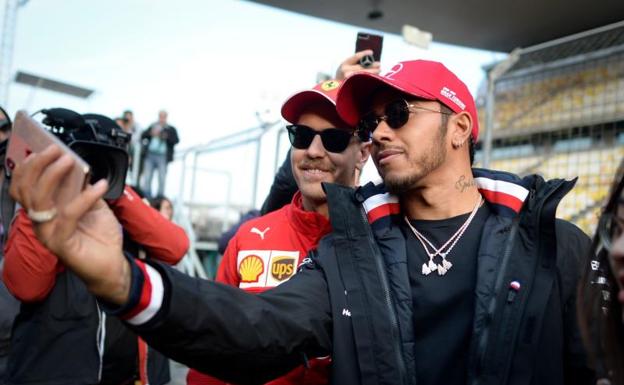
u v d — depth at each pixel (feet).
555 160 17.80
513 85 18.97
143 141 27.02
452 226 5.06
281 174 8.76
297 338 4.37
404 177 4.97
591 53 17.24
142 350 8.19
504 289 4.52
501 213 4.90
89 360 6.89
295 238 6.85
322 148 6.86
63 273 6.73
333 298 4.72
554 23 36.35
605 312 3.04
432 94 5.00
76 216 3.06
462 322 4.70
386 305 4.72
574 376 4.60
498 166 19.08
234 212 22.34
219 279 7.41
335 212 5.06
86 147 4.81
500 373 4.35
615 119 16.52
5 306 7.54
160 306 3.51
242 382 4.25
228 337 3.81
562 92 17.80
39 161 2.97
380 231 5.10
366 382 4.52
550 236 4.51
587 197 17.04
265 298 4.41
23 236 5.99
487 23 37.01
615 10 34.27
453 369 4.63
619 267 2.58
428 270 4.91
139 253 7.14
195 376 6.89
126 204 6.56
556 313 4.47
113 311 3.40
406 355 4.61
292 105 7.03
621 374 2.88
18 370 6.63
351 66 7.23
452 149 5.18
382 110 5.18
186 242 7.26
